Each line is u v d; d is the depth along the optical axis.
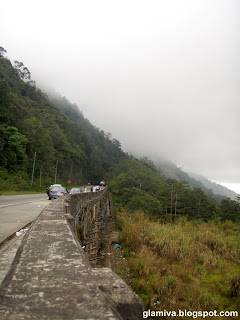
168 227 16.41
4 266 3.35
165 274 8.02
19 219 8.07
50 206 4.43
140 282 6.86
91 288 1.21
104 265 8.85
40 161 43.66
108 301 1.15
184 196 30.03
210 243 12.34
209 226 20.80
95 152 106.12
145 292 6.54
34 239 2.08
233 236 15.40
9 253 4.05
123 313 1.18
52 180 50.22
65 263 1.53
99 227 14.91
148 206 27.55
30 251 1.75
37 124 45.12
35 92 85.50
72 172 71.25
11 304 1.03
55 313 0.98
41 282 1.25
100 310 1.02
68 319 0.94
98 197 19.59
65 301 1.07
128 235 12.18
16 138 33.81
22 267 1.44
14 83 74.62
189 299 6.29
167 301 6.08
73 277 1.33
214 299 6.50
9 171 32.78
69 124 88.06
